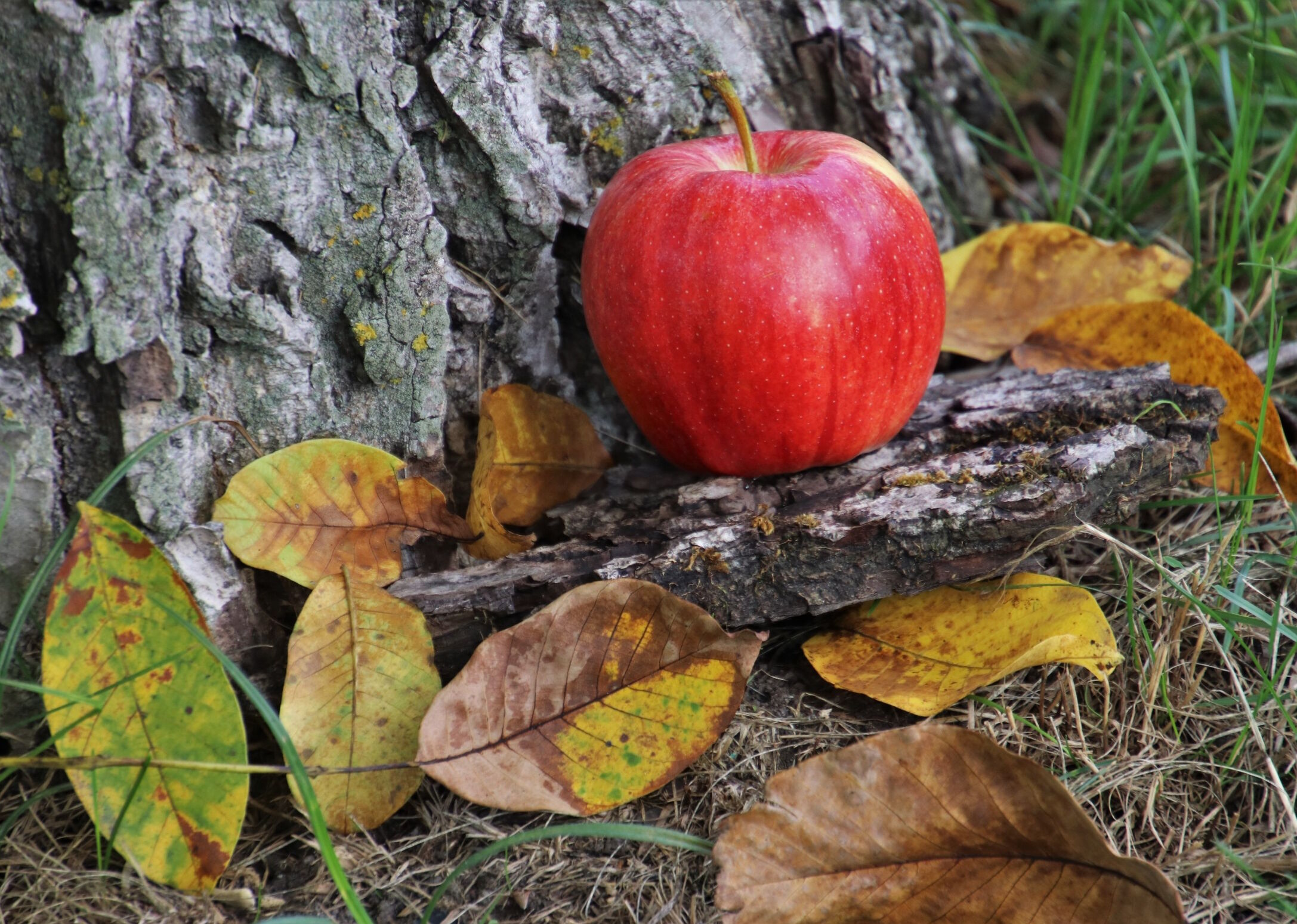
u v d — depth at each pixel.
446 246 0.67
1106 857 0.60
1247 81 0.72
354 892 0.60
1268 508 0.68
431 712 0.62
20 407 0.63
